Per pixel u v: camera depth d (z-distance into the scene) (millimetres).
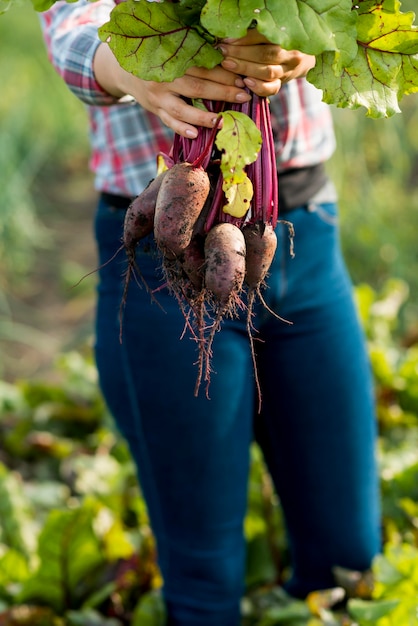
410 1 3582
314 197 1464
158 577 1883
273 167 1166
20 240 3885
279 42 1034
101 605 1870
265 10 1039
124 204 1452
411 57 1163
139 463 1551
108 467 2334
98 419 2680
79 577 1861
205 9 1034
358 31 1149
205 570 1537
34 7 1153
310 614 1658
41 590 1840
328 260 1500
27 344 3441
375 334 2703
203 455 1445
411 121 4035
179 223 1106
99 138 1470
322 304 1486
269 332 1478
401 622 1489
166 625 1636
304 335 1484
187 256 1151
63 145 5000
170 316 1365
